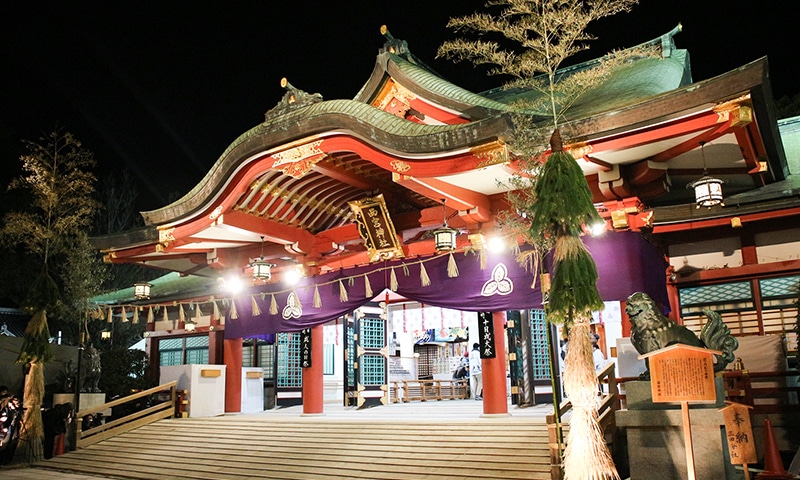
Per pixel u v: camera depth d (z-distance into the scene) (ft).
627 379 33.14
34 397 49.32
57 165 59.06
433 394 73.10
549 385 52.90
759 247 40.96
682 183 41.81
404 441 37.47
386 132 36.24
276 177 44.45
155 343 74.59
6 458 47.98
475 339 75.66
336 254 51.39
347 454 37.27
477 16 28.48
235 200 44.29
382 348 61.67
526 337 51.62
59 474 43.93
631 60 55.06
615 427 30.60
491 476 30.32
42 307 51.60
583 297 23.57
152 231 49.70
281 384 68.64
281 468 37.24
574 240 24.47
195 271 60.95
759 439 32.78
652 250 39.45
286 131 40.29
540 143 30.30
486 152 33.50
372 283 47.24
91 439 49.78
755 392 33.32
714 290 42.37
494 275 41.42
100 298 77.61
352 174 44.16
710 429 26.45
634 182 36.78
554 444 28.58
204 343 70.69
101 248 52.90
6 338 61.26
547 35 27.99
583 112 40.14
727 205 38.91
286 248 50.42
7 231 55.31
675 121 30.53
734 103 28.84
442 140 34.24
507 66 28.73
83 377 57.93
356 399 57.98
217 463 40.45
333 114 38.42
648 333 29.04
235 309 53.57
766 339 36.83
